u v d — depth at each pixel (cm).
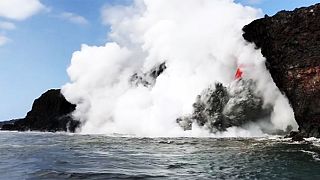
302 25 3847
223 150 2964
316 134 3631
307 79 3716
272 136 4100
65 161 2517
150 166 2312
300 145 3094
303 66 3750
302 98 3719
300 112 3731
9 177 1995
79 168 2233
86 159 2608
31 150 3198
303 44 3812
